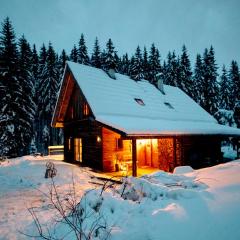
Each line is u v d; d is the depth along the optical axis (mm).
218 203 4320
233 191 4680
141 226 4242
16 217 7133
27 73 31141
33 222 6523
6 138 25344
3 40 27234
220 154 22109
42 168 16078
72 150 21062
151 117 18594
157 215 4336
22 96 27219
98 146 16984
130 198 5840
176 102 24359
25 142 27406
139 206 5051
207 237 3533
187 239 3613
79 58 43438
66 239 4949
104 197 5590
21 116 26906
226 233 3492
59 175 13375
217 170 6906
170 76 42062
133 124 15062
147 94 22250
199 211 4195
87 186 11078
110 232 4438
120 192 6215
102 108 16328
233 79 46906
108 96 18062
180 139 17891
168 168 18062
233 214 3859
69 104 21391
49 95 37438
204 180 6008
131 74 44250
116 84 20719
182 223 3975
